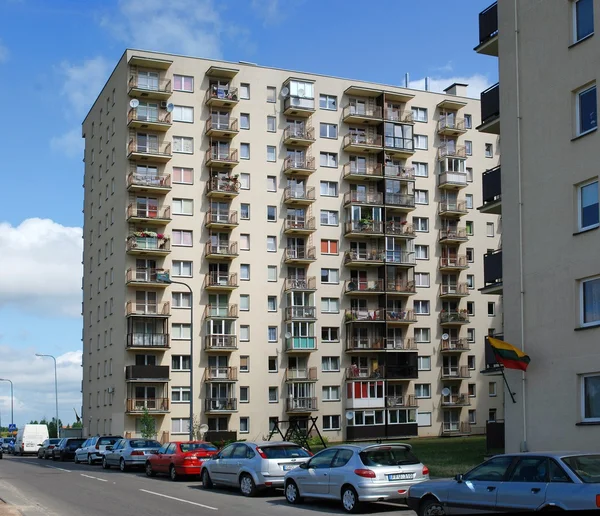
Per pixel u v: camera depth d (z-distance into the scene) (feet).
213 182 198.29
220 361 195.93
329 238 210.18
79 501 70.28
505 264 83.66
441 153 224.53
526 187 81.92
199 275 196.54
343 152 214.48
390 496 59.93
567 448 73.97
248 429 195.31
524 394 79.30
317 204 209.77
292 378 200.23
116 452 122.93
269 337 201.26
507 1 86.38
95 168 226.17
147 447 119.85
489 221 229.66
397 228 214.90
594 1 75.05
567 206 76.64
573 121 77.10
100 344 211.00
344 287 209.97
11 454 245.45
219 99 200.64
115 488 84.79
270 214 205.16
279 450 75.51
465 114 230.48
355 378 204.64
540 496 43.06
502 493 45.32
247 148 205.16
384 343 208.95
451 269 221.66
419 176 222.07
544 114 80.43
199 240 197.77
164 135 198.39
